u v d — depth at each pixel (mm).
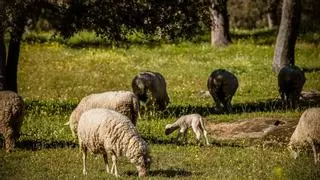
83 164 45875
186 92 96312
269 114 71688
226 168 47844
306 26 175000
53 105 83062
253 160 50250
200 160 50406
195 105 83688
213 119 70125
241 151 53938
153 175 44938
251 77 109188
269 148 55969
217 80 76938
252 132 62844
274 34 167000
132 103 53562
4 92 53500
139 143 43281
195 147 55156
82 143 44594
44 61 128250
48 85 104438
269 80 105500
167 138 60781
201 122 57812
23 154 52500
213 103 85750
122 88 102688
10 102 53031
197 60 131375
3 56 74188
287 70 78500
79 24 76438
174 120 69875
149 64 125812
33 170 47031
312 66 120500
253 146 57000
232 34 170000
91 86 103938
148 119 71375
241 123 65875
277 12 194625
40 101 86750
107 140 43094
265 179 44219
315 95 89125
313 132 47156
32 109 78438
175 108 80500
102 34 77000
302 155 49156
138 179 42781
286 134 60250
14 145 53656
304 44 148250
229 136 62312
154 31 78312
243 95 93250
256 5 196250
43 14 86125
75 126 53906
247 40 159125
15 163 49250
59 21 87125
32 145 56938
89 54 136625
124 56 134750
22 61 127625
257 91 96000
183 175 45344
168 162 49969
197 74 113875
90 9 75750
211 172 46469
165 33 79438
